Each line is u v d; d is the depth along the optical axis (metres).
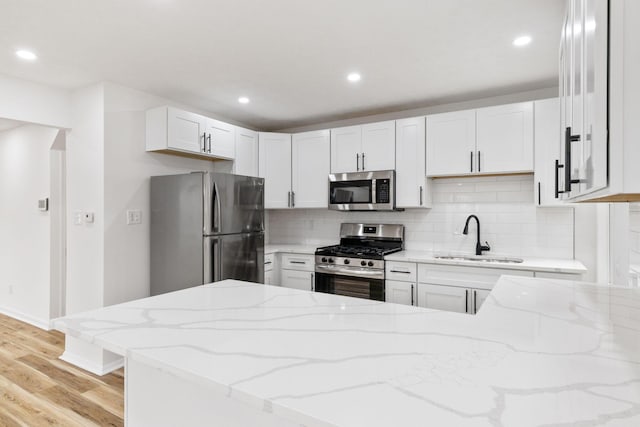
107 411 2.31
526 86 3.12
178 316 1.23
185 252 2.99
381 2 1.90
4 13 1.97
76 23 2.08
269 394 0.71
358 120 4.09
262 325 1.13
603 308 1.31
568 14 1.16
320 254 3.65
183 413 1.10
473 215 3.43
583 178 0.85
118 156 3.00
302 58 2.56
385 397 0.69
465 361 0.85
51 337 3.59
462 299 2.96
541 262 2.91
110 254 2.93
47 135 3.87
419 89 3.18
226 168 3.82
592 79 0.69
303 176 4.03
